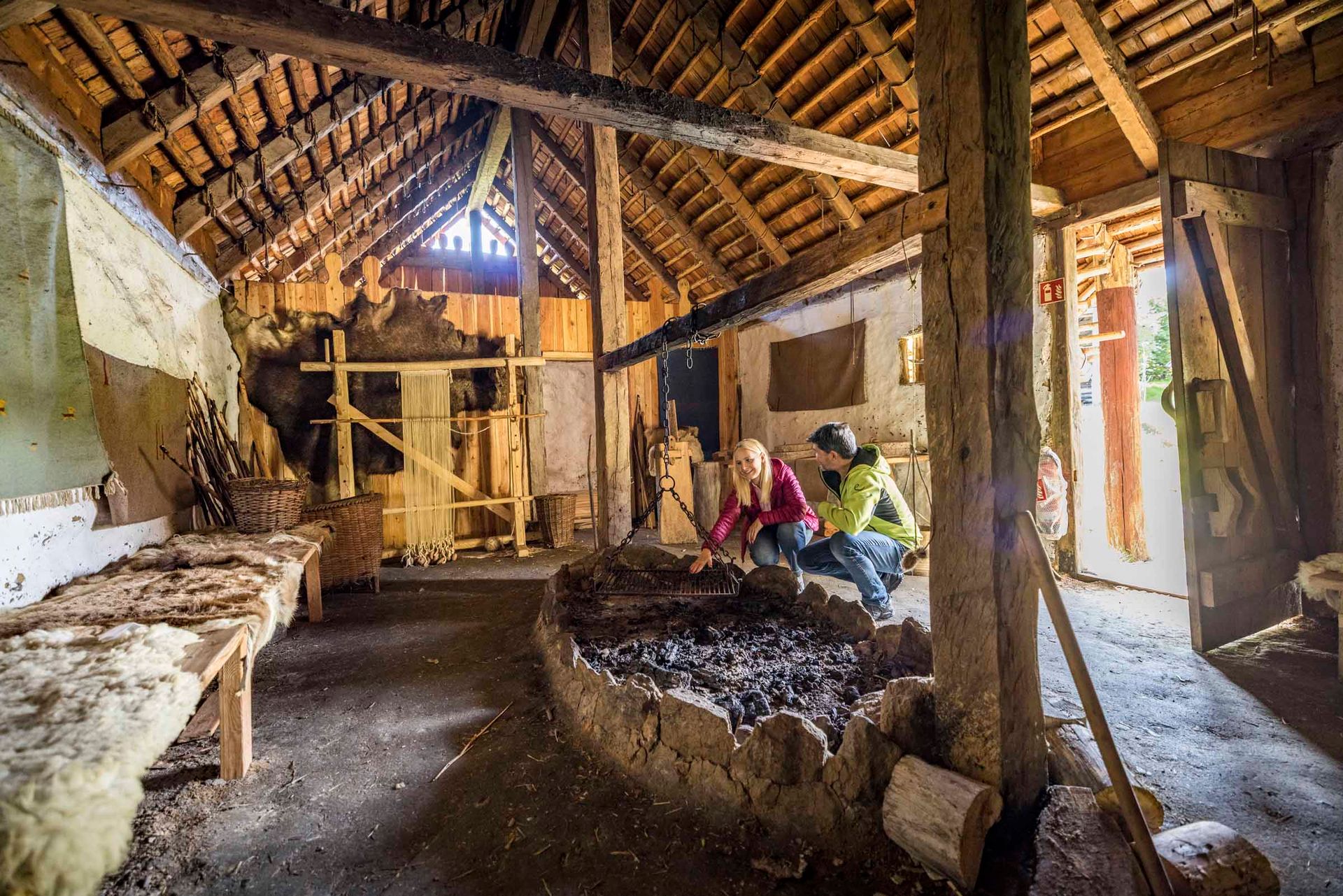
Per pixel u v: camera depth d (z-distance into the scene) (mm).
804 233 7289
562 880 1654
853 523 3412
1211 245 3266
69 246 2924
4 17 2164
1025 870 1537
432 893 1622
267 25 2082
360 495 5918
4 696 1438
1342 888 1557
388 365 6582
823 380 7258
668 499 7055
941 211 1720
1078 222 4543
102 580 2697
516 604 4695
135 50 3182
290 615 2844
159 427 3902
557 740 2416
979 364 1630
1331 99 3275
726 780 1886
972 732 1658
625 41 6578
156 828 1895
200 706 2531
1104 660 3125
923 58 1766
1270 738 2316
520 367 7336
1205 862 1337
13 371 2418
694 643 2957
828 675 2533
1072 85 4398
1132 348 6250
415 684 3088
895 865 1616
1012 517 1644
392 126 6387
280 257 7449
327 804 2029
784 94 5848
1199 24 3650
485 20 6383
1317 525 3615
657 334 4184
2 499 2297
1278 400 3602
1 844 975
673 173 7801
